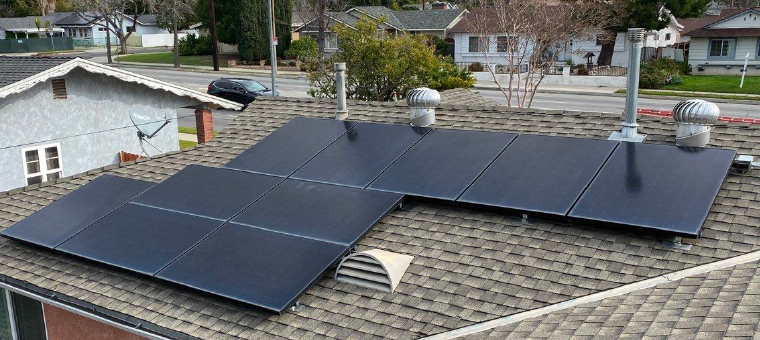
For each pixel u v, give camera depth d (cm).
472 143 941
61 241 895
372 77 2873
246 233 824
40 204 1077
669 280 650
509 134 943
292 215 847
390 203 842
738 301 557
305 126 1116
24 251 929
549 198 784
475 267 731
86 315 786
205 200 922
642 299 615
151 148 2247
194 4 8588
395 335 654
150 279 801
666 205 724
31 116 1920
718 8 8619
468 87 3067
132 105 2175
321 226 814
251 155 1050
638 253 700
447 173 882
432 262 752
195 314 730
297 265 747
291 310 711
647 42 5444
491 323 643
